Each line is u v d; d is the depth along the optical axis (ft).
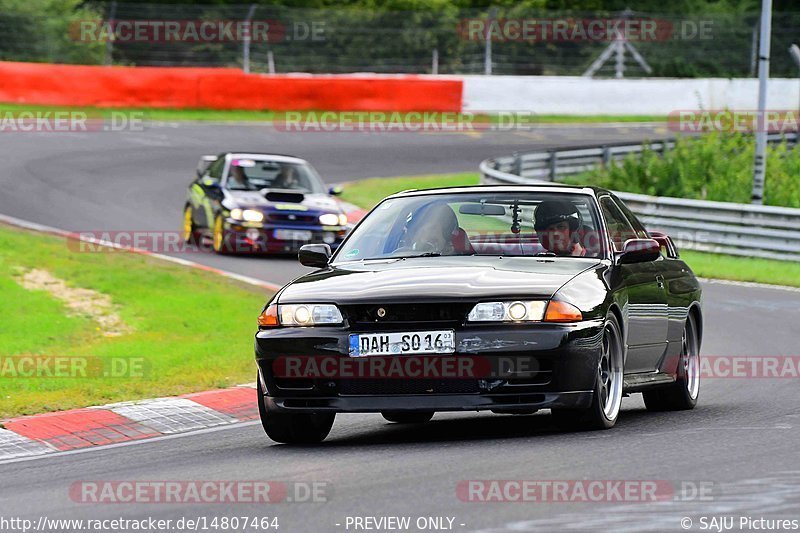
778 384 122.62
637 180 348.79
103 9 528.22
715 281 225.15
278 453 87.61
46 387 120.98
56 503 71.97
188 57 528.63
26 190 299.99
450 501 66.28
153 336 157.99
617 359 91.86
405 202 101.91
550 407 84.89
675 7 611.47
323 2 590.14
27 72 418.51
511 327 84.48
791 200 323.98
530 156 352.69
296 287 91.45
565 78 490.08
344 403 86.58
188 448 92.73
